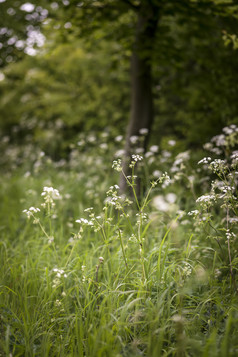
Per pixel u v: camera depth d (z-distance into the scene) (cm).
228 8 521
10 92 1359
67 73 1202
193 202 502
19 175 929
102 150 751
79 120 1162
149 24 587
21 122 1298
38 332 310
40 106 1323
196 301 319
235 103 635
